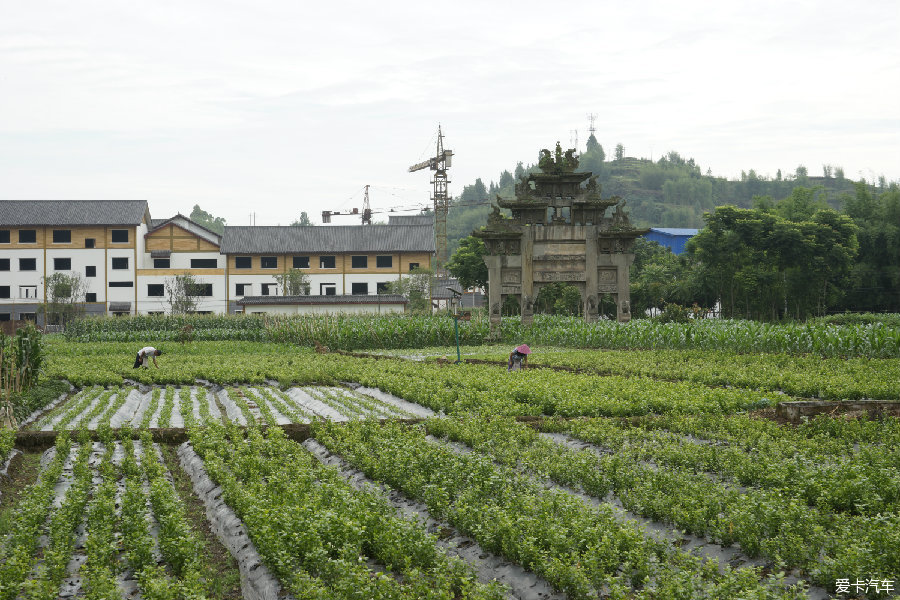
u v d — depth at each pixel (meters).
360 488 17.66
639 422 23.25
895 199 93.00
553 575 11.62
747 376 31.58
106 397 32.84
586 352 48.19
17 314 108.31
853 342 40.09
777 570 11.97
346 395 33.16
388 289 108.69
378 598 10.80
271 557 12.69
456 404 26.59
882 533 11.68
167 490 16.12
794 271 81.44
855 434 19.84
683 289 87.12
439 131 169.62
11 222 108.75
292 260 113.50
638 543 12.19
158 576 12.44
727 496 14.27
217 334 73.50
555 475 17.09
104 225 110.06
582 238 59.66
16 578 12.07
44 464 21.12
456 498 15.59
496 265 59.66
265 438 23.73
